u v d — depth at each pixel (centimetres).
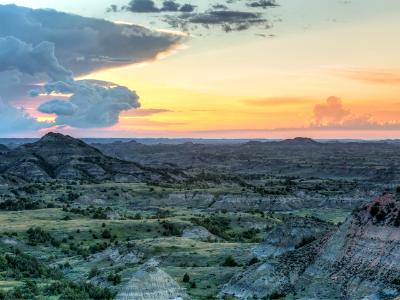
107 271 12156
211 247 13650
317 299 8919
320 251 9888
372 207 9700
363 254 9188
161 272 8781
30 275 11556
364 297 8406
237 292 9812
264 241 12575
